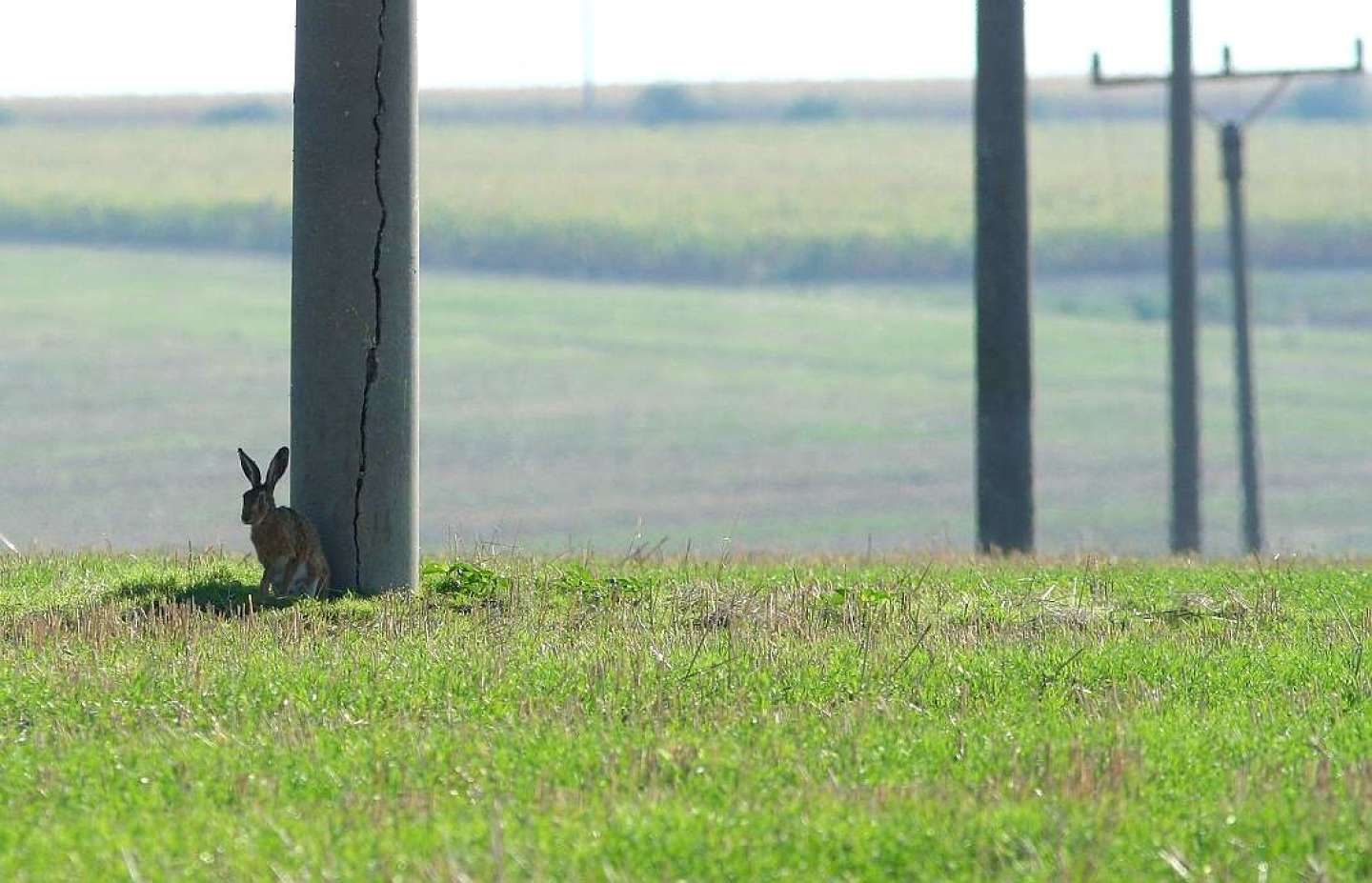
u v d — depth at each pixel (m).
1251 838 25.70
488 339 191.25
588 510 115.81
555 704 33.12
